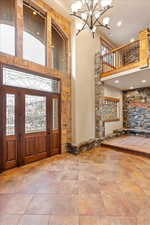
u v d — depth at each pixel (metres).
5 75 3.24
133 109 7.46
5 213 1.88
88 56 5.41
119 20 5.30
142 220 1.75
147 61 4.28
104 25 2.93
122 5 4.49
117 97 7.36
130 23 5.49
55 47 4.70
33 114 3.84
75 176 2.98
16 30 3.45
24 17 3.81
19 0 3.49
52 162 3.82
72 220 1.75
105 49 6.67
